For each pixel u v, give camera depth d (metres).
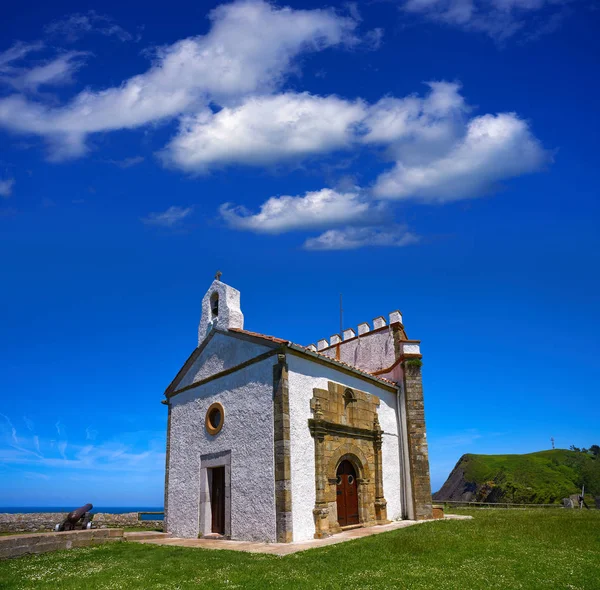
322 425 16.95
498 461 73.25
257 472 16.12
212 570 11.48
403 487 21.03
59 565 12.51
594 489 58.31
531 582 9.84
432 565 11.34
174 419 21.19
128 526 24.52
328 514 16.45
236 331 18.38
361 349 25.25
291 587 9.69
